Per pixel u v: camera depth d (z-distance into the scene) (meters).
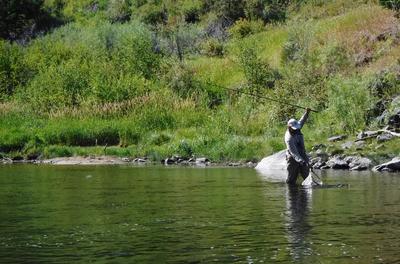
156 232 10.95
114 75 44.78
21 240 10.41
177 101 38.03
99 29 57.09
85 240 10.35
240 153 28.77
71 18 68.44
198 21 62.12
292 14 57.59
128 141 33.44
